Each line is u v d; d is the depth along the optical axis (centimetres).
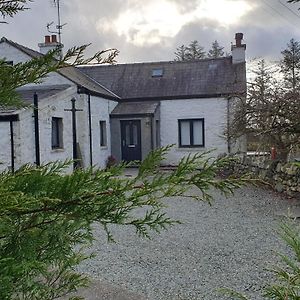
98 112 1638
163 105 1839
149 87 1884
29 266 146
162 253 579
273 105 1058
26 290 191
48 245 172
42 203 147
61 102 1362
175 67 1958
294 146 1121
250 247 595
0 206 130
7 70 169
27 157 1162
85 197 148
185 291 441
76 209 153
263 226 721
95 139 1599
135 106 1816
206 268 511
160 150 168
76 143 1426
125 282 468
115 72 2002
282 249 578
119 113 1769
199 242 630
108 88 1914
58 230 161
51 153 1282
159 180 149
